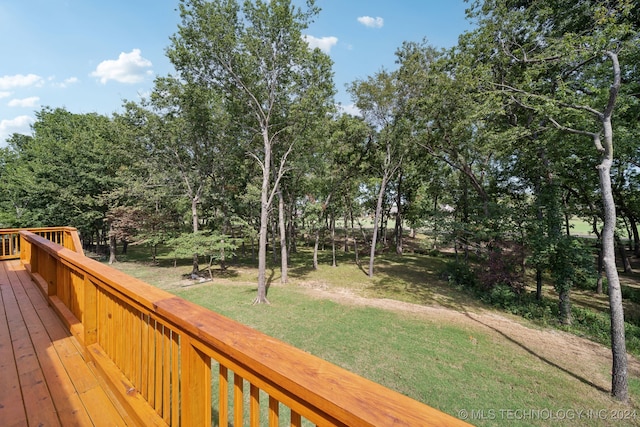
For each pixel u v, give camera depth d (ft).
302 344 20.70
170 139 42.22
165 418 4.55
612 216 15.99
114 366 6.33
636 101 21.43
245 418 11.71
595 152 23.93
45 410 5.50
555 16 26.50
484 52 30.55
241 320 25.52
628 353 21.06
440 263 56.13
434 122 39.45
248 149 40.96
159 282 39.70
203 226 56.44
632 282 39.81
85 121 62.28
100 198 47.83
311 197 54.08
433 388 15.56
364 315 27.20
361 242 84.02
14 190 48.26
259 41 29.04
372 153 49.44
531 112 26.73
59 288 10.73
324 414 2.19
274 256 55.72
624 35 17.95
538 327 25.57
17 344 8.08
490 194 41.42
